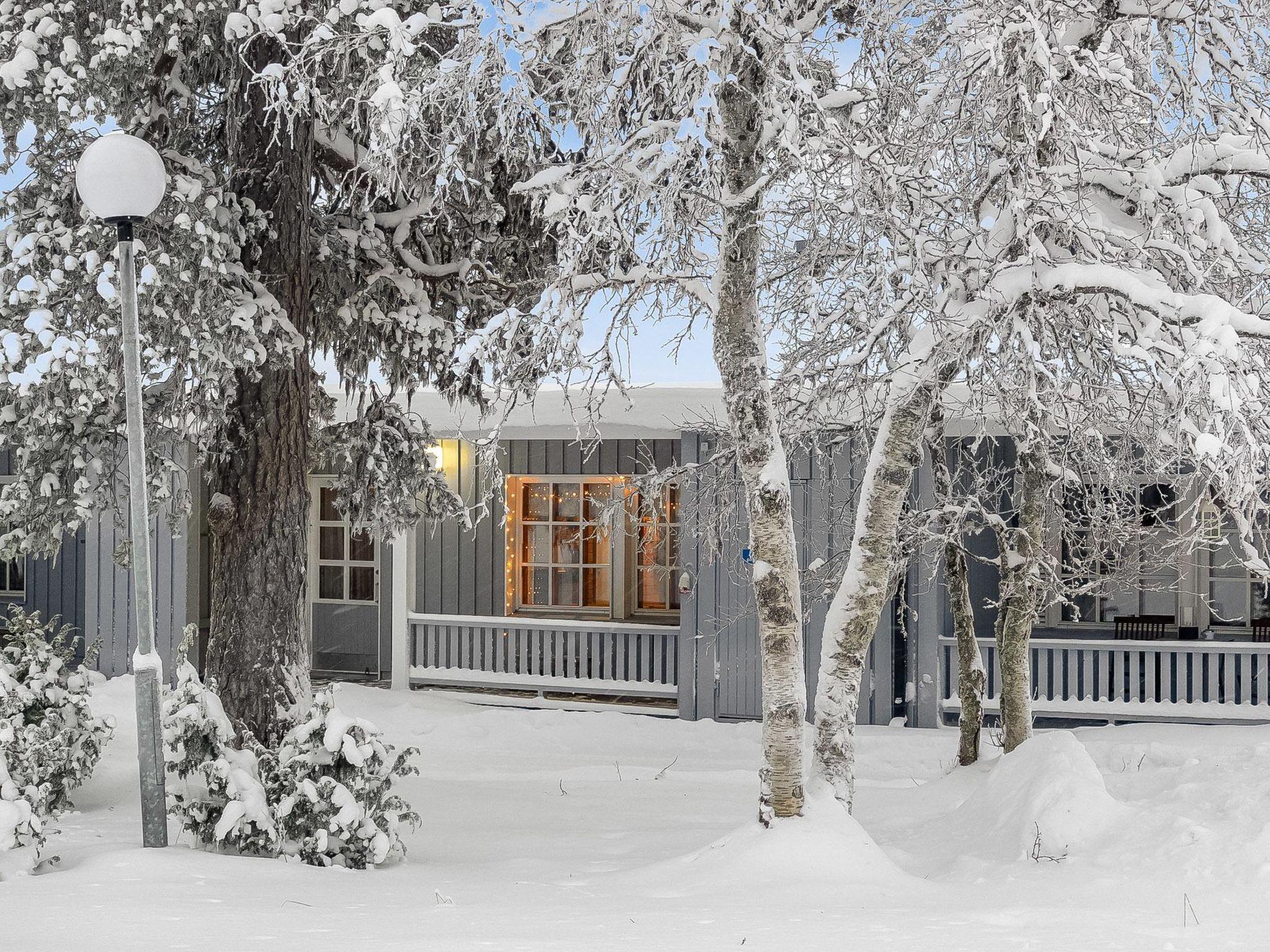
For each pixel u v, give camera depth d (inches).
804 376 351.6
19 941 193.3
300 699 382.3
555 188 296.0
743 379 287.4
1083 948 188.2
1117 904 233.3
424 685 668.1
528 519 707.4
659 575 689.6
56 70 317.1
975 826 313.1
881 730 531.5
